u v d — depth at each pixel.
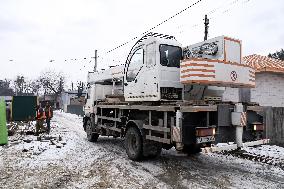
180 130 6.52
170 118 7.04
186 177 6.68
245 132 7.20
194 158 8.86
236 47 8.14
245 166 7.82
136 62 8.96
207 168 7.58
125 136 8.98
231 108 6.98
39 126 15.23
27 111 24.02
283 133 10.70
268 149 10.09
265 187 5.93
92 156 9.16
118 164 8.00
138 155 8.29
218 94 8.55
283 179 6.54
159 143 8.26
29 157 8.83
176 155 9.36
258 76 16.41
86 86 13.90
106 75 12.67
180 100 7.77
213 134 6.63
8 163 7.97
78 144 11.74
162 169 7.45
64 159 8.61
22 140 12.54
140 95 8.63
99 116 11.70
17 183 6.09
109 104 10.81
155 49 8.10
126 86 9.45
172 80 8.07
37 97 24.33
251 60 18.27
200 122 6.75
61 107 78.25
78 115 42.78
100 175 6.78
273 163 8.12
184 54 8.48
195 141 6.51
